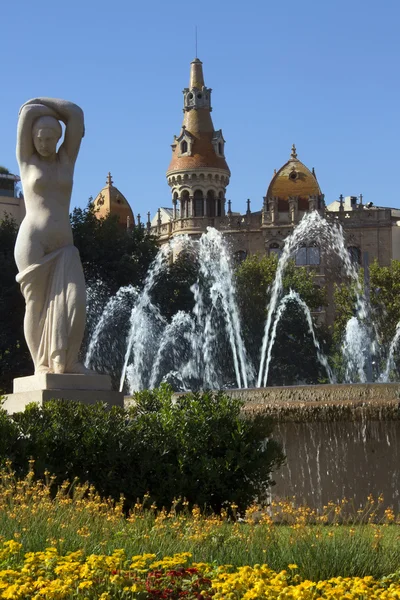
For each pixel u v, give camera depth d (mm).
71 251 14805
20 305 56750
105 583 8180
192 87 134125
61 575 8258
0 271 57188
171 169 132250
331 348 81250
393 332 87562
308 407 16984
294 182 127062
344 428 16938
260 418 14375
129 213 140375
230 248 112375
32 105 14812
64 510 11133
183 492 13453
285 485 17234
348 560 9531
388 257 123625
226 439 13828
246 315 77688
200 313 71125
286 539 10164
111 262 64812
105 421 13562
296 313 79938
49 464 13062
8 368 55906
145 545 9828
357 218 124188
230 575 8188
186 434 13727
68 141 14914
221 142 133375
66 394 14398
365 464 16844
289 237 120188
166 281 68688
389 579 8977
